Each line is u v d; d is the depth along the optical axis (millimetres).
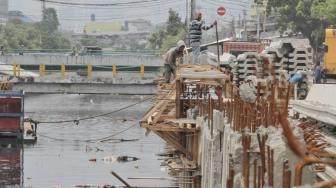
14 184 77000
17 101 102812
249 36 122562
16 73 146125
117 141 107312
